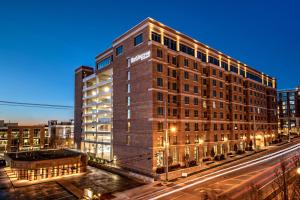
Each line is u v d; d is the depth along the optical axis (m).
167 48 48.47
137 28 49.12
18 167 42.09
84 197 31.17
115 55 56.28
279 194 28.89
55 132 118.38
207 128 57.88
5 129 95.19
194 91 53.31
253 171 43.50
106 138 62.91
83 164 47.53
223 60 66.94
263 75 88.75
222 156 56.19
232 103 66.62
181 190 33.38
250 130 74.31
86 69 80.94
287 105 143.25
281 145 82.50
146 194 32.53
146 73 45.62
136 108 47.84
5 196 33.00
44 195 33.44
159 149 44.00
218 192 31.64
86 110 76.62
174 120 48.25
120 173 45.81
